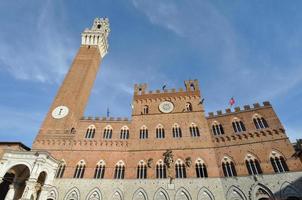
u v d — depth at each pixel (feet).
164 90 212.02
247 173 144.05
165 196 142.61
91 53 249.96
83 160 162.91
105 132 182.91
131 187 148.66
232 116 175.52
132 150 169.78
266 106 171.12
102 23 300.40
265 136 156.04
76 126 188.85
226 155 156.35
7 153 127.75
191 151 163.32
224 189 140.56
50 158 134.31
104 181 152.35
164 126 182.91
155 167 158.40
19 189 133.28
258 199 131.95
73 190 146.51
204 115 184.85
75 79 217.56
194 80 215.92
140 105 203.51
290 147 145.48
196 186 144.36
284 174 136.15
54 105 195.42
